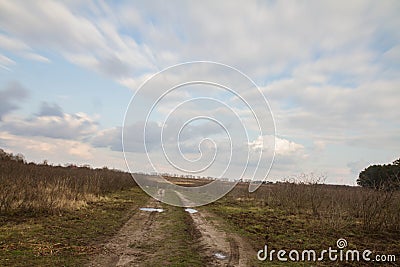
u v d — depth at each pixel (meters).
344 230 9.92
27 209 10.52
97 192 16.72
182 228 9.54
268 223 10.98
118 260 6.17
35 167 20.11
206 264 6.04
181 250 6.99
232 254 6.80
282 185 16.69
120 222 10.33
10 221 9.14
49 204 11.15
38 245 6.80
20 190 11.77
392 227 9.97
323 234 9.33
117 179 20.38
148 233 8.77
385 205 10.22
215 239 8.12
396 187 10.43
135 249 7.04
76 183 16.22
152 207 14.05
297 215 12.99
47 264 5.62
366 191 12.32
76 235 8.05
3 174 14.20
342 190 14.88
